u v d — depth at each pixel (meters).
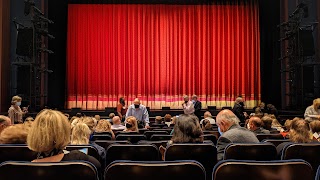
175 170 2.26
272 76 15.54
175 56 15.87
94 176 2.15
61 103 15.29
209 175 3.46
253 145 3.38
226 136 3.89
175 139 3.64
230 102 15.79
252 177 2.22
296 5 14.05
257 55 15.76
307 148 3.32
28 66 12.86
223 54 15.86
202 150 3.42
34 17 12.12
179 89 15.84
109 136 5.21
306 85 13.05
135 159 3.70
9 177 2.13
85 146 3.47
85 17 15.58
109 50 15.70
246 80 15.80
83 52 15.51
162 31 15.88
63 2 15.46
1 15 12.53
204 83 15.80
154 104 15.78
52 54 15.14
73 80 15.39
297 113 11.82
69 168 2.14
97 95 15.55
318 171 2.12
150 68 15.88
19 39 12.48
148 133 6.26
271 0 15.73
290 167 2.22
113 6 15.77
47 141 2.38
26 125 3.73
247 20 15.80
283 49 14.49
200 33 15.90
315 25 13.21
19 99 9.09
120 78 15.70
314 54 12.89
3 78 12.63
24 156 3.23
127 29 15.84
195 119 3.68
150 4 15.93
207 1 15.91
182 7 15.94
